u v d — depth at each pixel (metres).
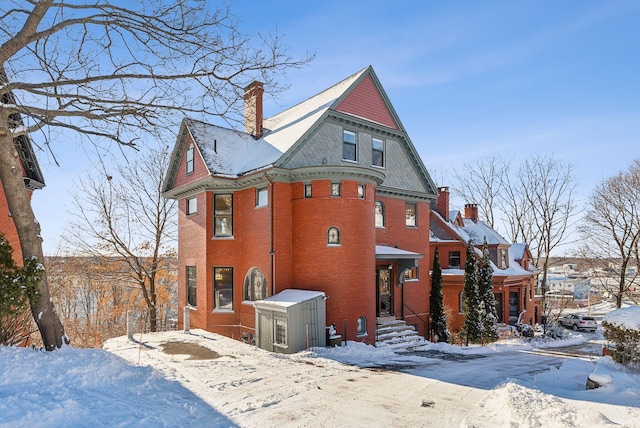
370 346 16.08
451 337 25.12
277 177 17.28
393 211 22.67
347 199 17.02
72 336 33.78
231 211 19.69
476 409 7.85
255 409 7.77
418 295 23.52
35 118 9.55
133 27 10.24
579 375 11.24
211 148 20.11
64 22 9.70
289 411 7.70
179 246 22.73
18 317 10.82
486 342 22.89
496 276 29.70
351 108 20.42
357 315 16.78
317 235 16.92
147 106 10.85
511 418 6.65
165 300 34.78
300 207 17.39
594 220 34.75
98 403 7.10
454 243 31.25
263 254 17.69
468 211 35.94
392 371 11.83
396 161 23.06
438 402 8.48
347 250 16.83
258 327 16.00
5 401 6.30
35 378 7.61
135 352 13.28
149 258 31.16
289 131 19.55
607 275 36.38
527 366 13.76
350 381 10.21
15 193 9.64
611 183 33.69
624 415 6.52
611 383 8.53
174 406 7.68
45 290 9.83
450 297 29.64
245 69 11.48
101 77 10.17
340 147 19.89
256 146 20.67
